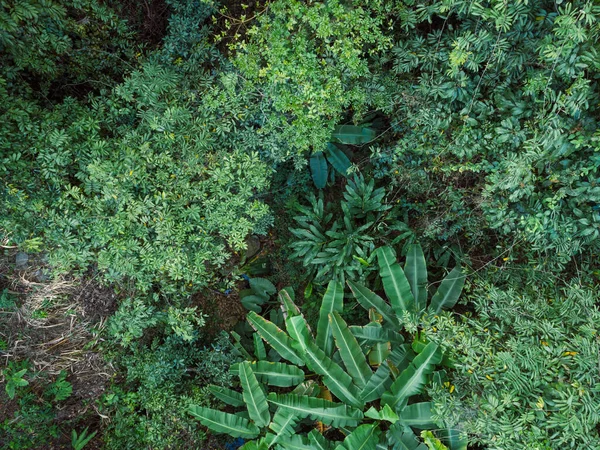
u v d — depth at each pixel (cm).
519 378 353
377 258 575
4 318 479
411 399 515
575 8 302
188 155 432
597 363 333
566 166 388
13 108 370
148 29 508
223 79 422
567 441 328
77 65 453
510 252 466
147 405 485
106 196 403
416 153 501
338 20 401
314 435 481
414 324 452
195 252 467
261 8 483
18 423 484
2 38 355
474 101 426
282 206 622
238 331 607
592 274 436
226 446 554
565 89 367
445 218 514
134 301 466
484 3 389
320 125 462
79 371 515
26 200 394
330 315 502
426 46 444
